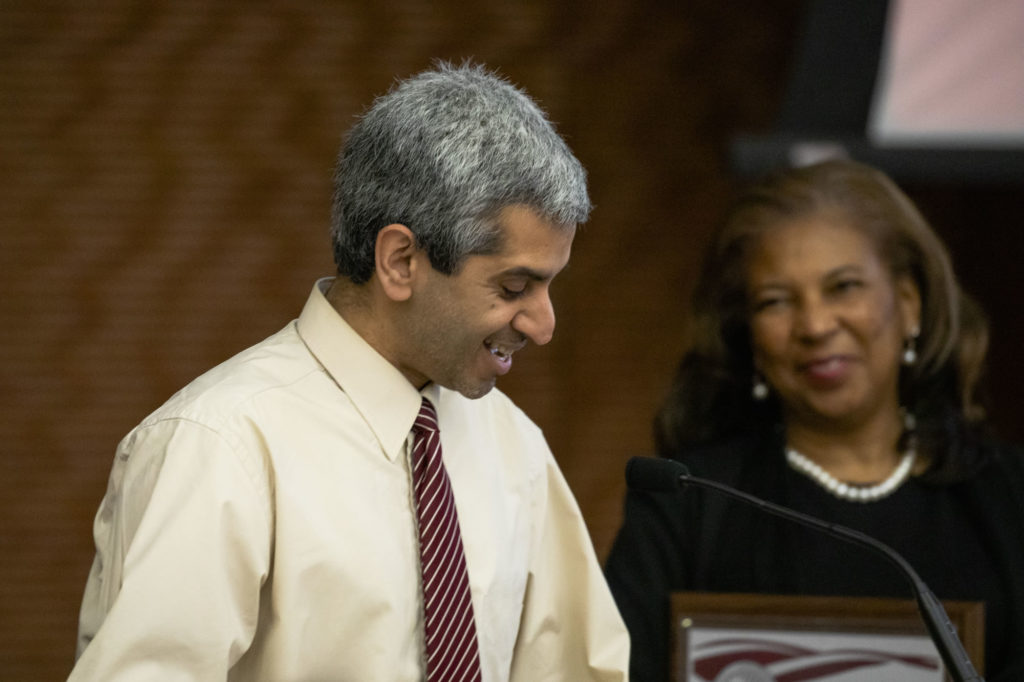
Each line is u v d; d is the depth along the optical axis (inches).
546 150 212.2
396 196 213.0
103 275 757.3
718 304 337.7
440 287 213.9
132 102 756.0
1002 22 534.0
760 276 320.2
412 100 216.8
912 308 327.6
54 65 749.9
